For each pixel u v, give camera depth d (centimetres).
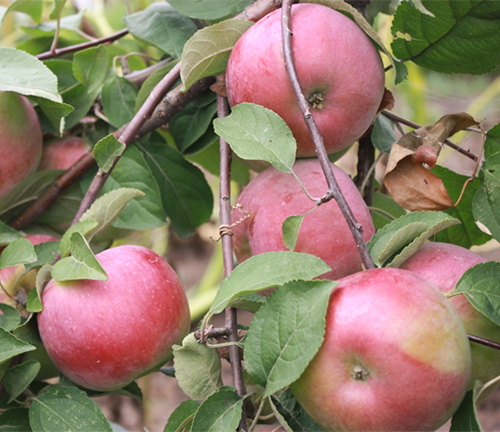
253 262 92
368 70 110
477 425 84
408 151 115
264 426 105
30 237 143
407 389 80
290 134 103
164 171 157
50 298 112
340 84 108
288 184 114
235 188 275
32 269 130
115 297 109
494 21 118
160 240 339
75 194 148
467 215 144
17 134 133
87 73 146
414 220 102
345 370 84
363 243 94
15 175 136
